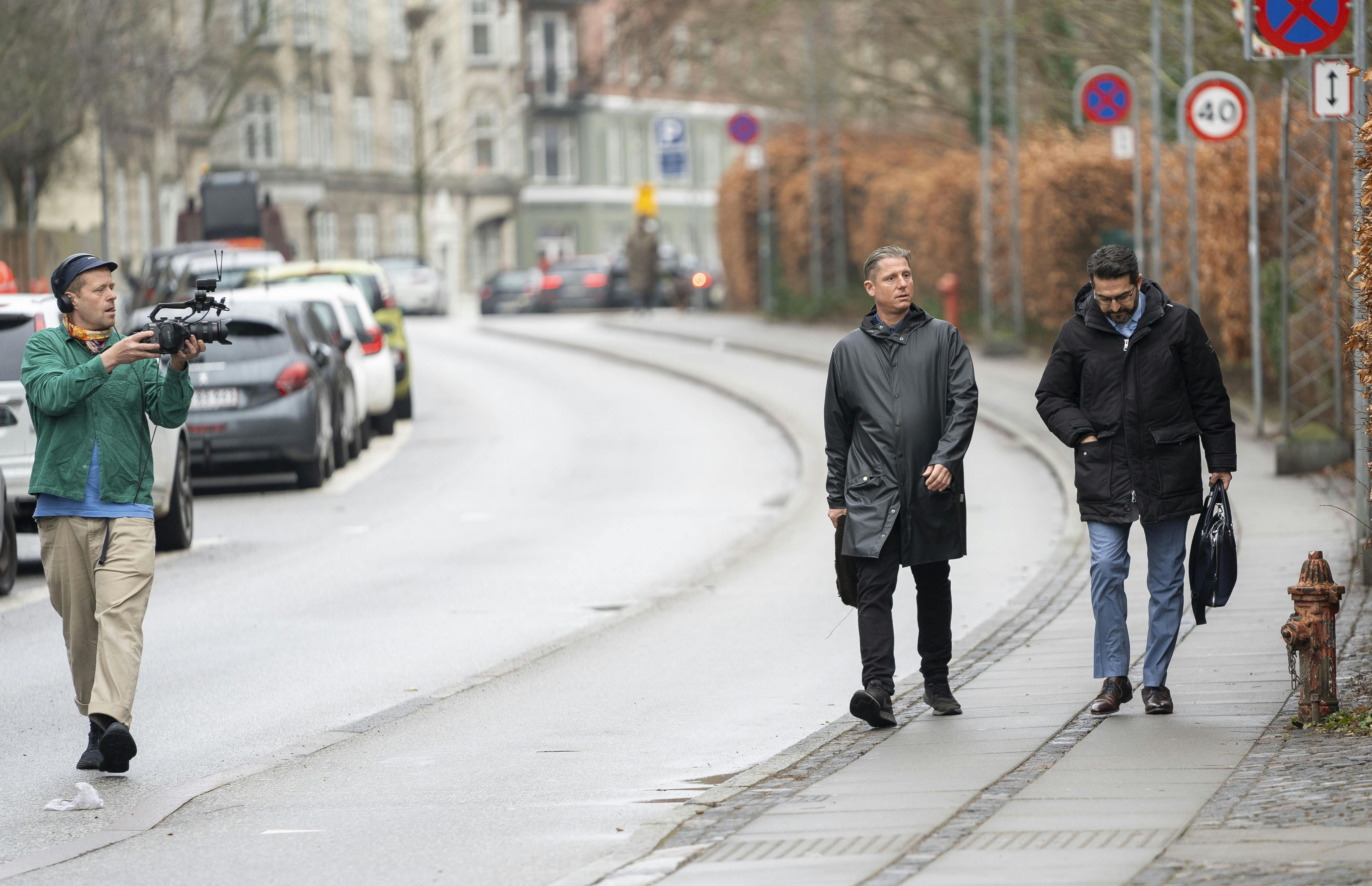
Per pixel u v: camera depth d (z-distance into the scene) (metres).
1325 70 39.91
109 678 25.97
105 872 21.11
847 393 27.28
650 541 51.69
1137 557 42.12
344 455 70.50
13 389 45.25
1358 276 27.47
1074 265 91.75
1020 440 70.25
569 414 89.12
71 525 26.20
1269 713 26.00
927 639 27.69
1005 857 18.86
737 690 31.89
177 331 25.83
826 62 124.75
